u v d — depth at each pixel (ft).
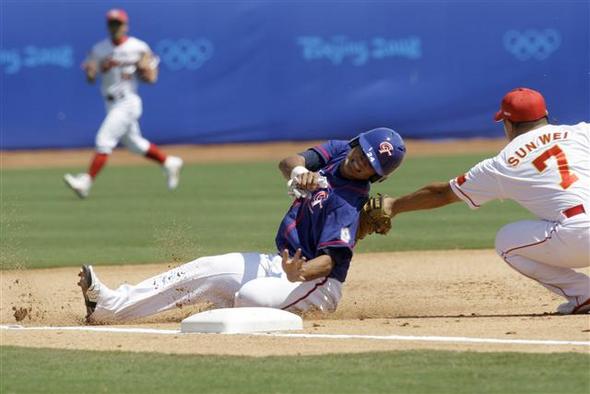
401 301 90.99
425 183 193.67
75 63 273.33
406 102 276.21
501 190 75.46
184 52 274.98
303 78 276.82
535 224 75.25
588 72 268.82
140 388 53.62
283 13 275.18
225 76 276.62
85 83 274.98
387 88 276.00
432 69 275.39
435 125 277.03
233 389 53.06
